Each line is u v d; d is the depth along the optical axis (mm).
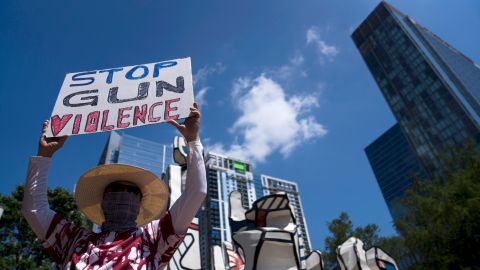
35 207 2988
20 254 18797
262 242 8398
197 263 7910
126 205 3146
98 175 3322
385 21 99000
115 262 2654
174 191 8633
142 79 3814
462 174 24672
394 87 90438
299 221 135375
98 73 3955
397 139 110375
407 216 26031
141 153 91062
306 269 10820
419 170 96375
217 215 111438
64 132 3396
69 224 3115
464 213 20641
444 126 74125
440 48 88938
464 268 19797
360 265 10672
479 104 70812
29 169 3135
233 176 133375
